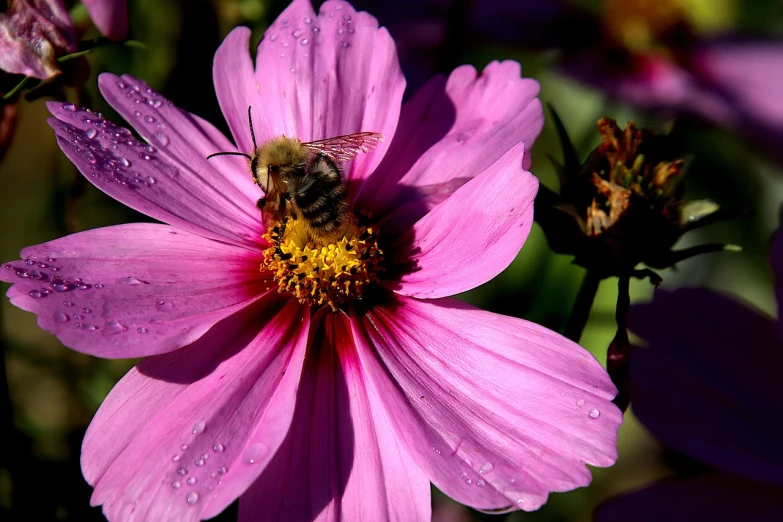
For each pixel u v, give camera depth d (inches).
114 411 8.9
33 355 10.8
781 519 9.8
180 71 11.2
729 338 10.2
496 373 9.0
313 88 9.8
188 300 9.2
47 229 11.6
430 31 11.7
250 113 9.8
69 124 9.3
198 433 8.8
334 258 9.6
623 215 9.4
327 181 9.6
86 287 9.0
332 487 8.9
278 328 9.4
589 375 8.9
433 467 8.7
